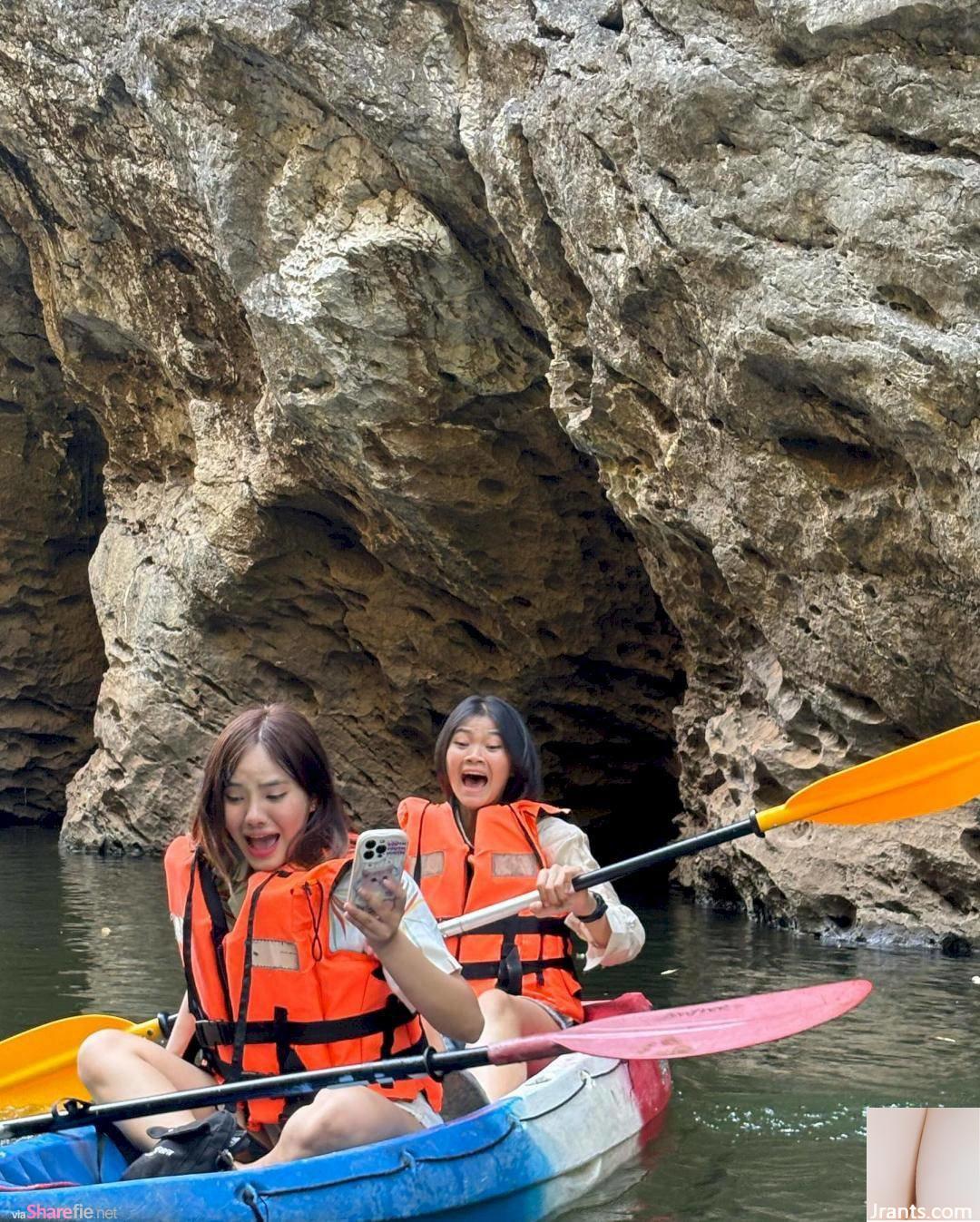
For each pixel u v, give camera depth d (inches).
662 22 270.2
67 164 424.2
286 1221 123.0
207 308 413.4
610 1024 139.5
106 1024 171.2
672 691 441.1
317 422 364.2
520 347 350.6
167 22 344.8
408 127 321.1
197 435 429.7
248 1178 123.9
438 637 424.8
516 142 302.7
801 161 257.3
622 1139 155.6
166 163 394.3
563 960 176.1
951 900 285.3
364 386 352.2
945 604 263.6
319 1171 126.3
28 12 409.4
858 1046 200.5
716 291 267.3
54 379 545.3
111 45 392.2
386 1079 129.5
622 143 275.9
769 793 319.9
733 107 259.6
